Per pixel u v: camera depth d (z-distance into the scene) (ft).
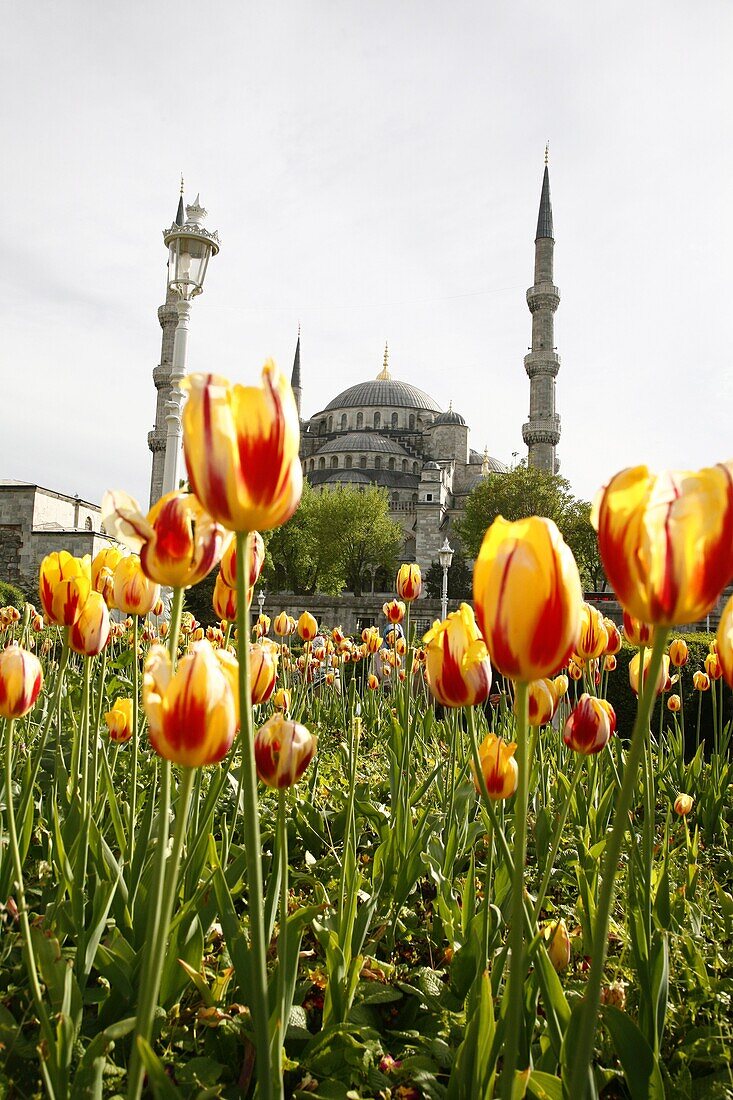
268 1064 4.68
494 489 193.36
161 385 232.32
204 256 44.34
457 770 14.39
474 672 6.78
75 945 8.79
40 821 11.67
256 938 4.70
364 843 14.23
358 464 284.41
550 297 233.14
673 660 17.51
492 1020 5.98
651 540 4.04
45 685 19.61
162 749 4.58
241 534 4.54
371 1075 7.11
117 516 5.46
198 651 4.54
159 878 4.70
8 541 141.49
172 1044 7.34
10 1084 6.37
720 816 16.78
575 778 8.28
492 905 9.38
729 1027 8.44
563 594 4.32
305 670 20.24
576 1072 4.46
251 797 4.65
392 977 9.17
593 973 4.48
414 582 12.82
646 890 8.59
